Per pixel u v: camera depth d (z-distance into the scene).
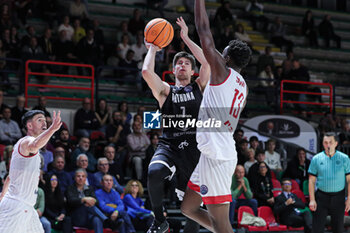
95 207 8.21
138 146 10.17
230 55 4.12
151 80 4.41
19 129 9.63
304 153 10.62
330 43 18.66
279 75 14.48
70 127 11.22
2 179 8.00
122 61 13.09
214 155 4.01
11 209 5.04
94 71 12.75
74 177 8.38
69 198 8.09
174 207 9.48
